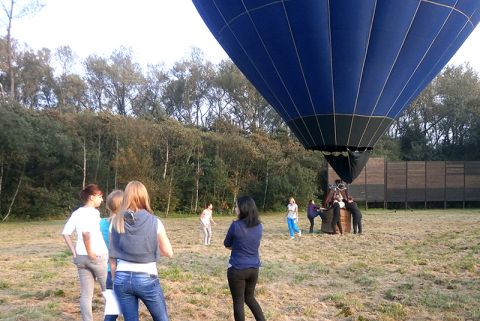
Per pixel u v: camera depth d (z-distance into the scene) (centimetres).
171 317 609
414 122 4953
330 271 954
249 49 1290
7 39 4212
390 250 1294
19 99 4600
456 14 1218
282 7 1183
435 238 1569
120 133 3347
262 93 1388
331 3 1165
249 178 3622
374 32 1186
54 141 3234
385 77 1230
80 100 4794
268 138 3762
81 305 503
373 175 3922
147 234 386
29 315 604
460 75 4984
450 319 601
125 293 383
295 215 1659
